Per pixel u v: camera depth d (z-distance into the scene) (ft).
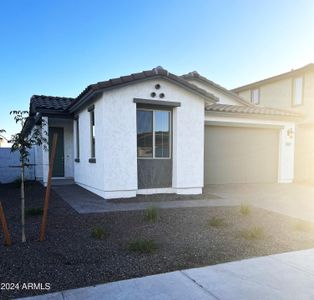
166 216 23.67
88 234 18.61
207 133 42.32
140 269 13.58
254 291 11.68
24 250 15.64
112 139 30.07
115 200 29.71
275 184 46.21
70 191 35.96
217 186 42.39
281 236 19.22
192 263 14.46
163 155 33.58
